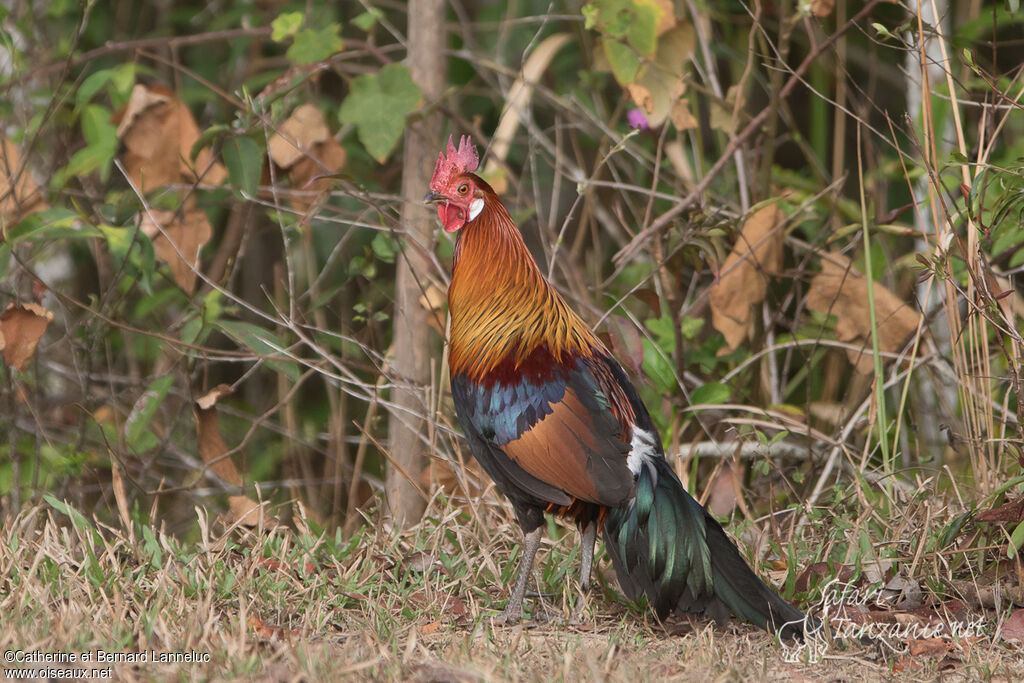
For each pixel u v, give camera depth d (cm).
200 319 1036
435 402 1030
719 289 1048
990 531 812
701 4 1210
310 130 1080
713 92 1154
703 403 1019
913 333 1058
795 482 1039
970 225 846
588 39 1239
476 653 662
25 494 1067
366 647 662
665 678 627
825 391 1238
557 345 745
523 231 1416
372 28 1166
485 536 878
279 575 778
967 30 1084
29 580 716
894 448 952
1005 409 875
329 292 1189
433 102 1031
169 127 1066
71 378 1159
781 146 1648
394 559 838
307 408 1439
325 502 1223
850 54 1437
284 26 1041
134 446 1083
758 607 677
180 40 1102
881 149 1469
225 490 1148
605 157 999
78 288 1374
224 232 1566
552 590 809
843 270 1070
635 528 690
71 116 1145
